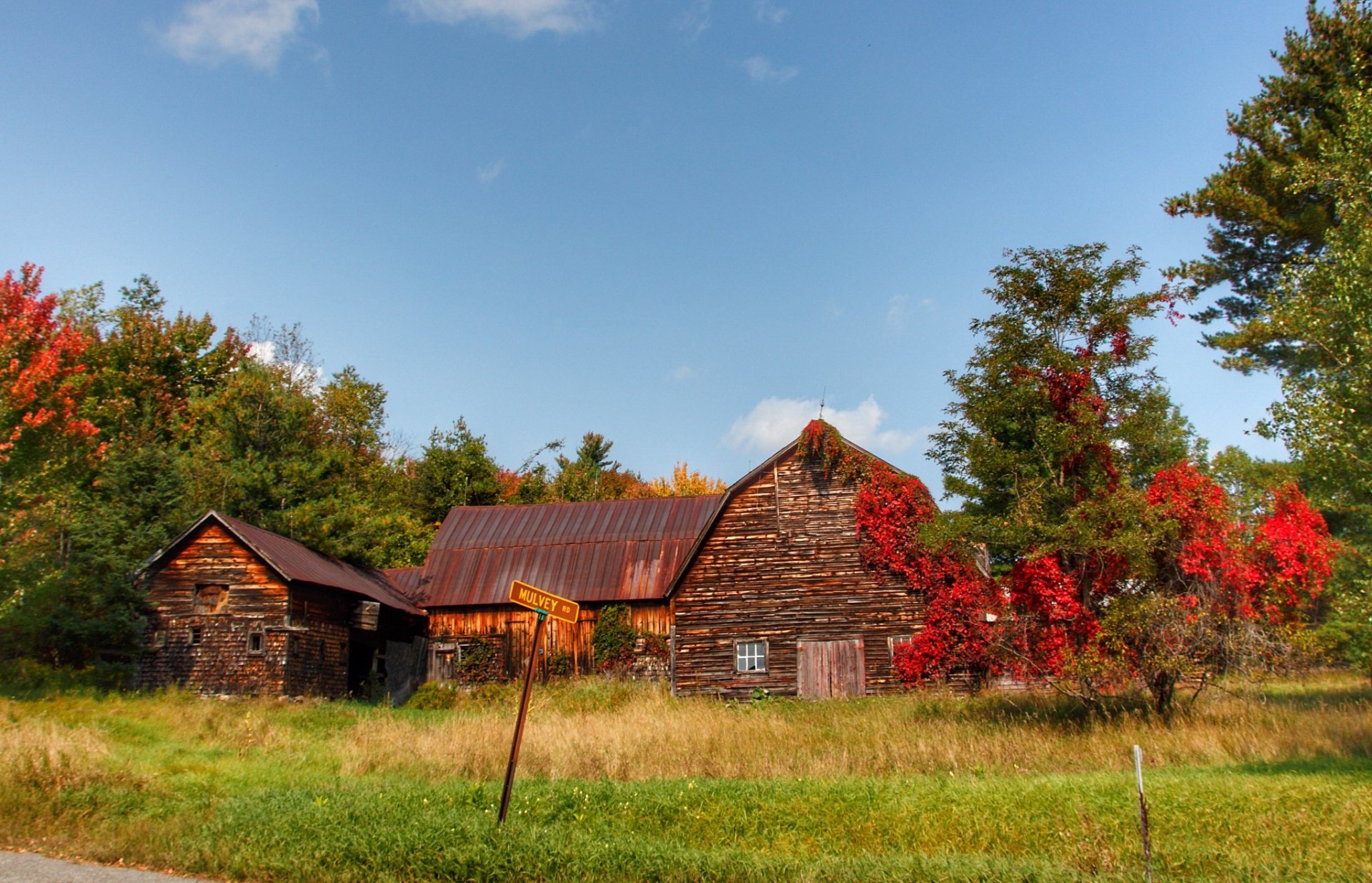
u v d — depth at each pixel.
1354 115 20.31
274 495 45.97
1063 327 23.98
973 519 24.12
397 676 38.88
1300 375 29.61
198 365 60.66
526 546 40.47
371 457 69.38
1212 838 11.85
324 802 13.33
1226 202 30.84
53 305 27.77
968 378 24.81
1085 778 15.30
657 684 35.31
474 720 23.92
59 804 12.99
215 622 33.22
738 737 20.92
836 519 34.88
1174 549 22.23
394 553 53.19
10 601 26.77
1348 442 17.81
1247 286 33.06
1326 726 18.89
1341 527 31.70
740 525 35.41
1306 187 21.41
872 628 33.78
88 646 31.59
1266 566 23.03
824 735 21.50
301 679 33.38
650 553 38.88
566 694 32.66
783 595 34.56
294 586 33.41
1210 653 21.92
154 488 37.56
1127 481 22.78
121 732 20.94
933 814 13.39
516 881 10.38
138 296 59.78
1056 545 22.25
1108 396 23.73
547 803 13.89
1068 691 23.31
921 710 26.03
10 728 18.08
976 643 27.47
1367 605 18.59
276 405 52.25
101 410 50.84
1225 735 18.72
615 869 10.53
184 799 13.99
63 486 28.69
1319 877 10.34
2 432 25.55
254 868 10.66
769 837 12.88
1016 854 11.79
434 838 11.19
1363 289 18.00
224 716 24.67
